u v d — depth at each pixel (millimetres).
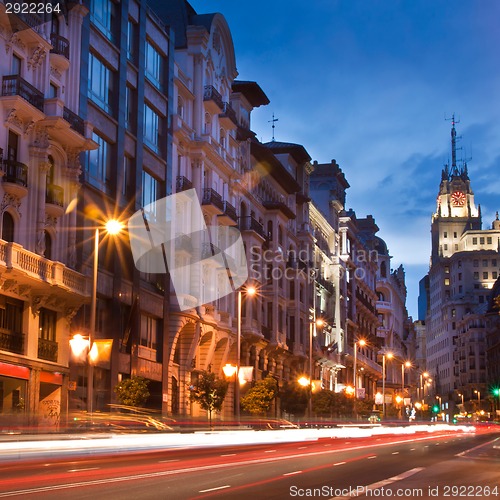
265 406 60594
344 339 106375
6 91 37812
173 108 55750
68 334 41844
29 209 38969
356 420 84188
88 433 32469
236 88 71125
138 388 43969
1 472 19875
